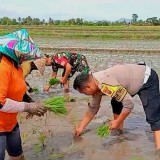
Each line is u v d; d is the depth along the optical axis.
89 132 3.85
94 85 3.23
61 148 3.41
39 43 17.27
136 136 3.75
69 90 6.10
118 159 3.16
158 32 25.52
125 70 3.25
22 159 2.86
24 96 2.82
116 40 20.00
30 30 27.91
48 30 28.28
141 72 3.29
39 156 3.23
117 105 3.65
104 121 4.24
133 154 3.27
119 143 3.54
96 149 3.39
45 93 5.85
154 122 3.29
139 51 12.78
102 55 11.94
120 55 11.98
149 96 3.28
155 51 12.69
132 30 29.12
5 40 2.37
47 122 4.21
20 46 2.33
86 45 16.22
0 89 2.33
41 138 3.51
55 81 5.73
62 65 5.54
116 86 3.14
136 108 4.86
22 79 2.55
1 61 2.37
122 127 3.79
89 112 3.66
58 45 15.94
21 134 3.77
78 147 3.44
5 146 2.63
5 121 2.54
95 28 33.19
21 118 4.36
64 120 4.29
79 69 5.60
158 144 3.26
